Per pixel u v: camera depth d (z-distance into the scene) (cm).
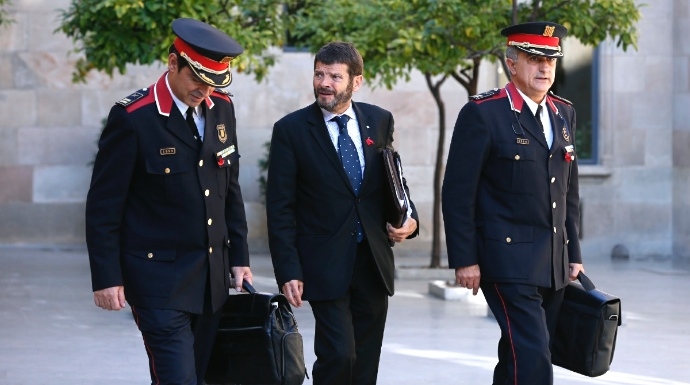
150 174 611
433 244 1695
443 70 1401
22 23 1969
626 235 2016
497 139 687
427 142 2020
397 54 1387
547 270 684
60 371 962
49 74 1980
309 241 692
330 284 681
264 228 2008
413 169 2023
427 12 1336
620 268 1855
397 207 681
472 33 1336
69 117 1986
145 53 1230
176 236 616
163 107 614
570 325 705
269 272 1738
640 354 1071
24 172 1986
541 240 688
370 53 1429
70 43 1975
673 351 1089
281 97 2008
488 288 688
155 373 606
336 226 689
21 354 1042
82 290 1491
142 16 1181
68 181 1991
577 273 715
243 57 1222
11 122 1980
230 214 655
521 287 673
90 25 1252
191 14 1189
